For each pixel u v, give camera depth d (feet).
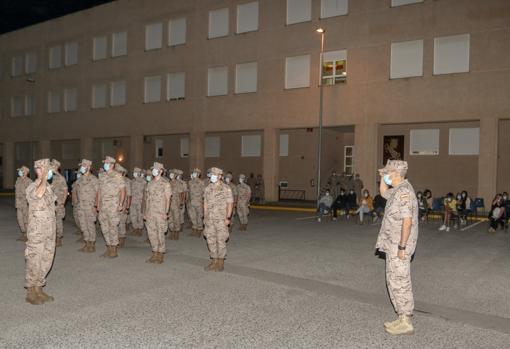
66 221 58.34
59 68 131.13
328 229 54.39
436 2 77.71
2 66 145.59
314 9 89.04
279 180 107.55
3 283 26.58
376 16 82.79
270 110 94.12
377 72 82.69
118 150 126.82
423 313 22.65
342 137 107.76
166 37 109.19
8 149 144.36
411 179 90.22
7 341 18.12
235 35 98.63
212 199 30.76
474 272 32.07
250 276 29.43
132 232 47.29
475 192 84.07
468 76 75.15
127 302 23.30
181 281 27.73
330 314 22.07
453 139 86.22
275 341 18.57
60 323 20.16
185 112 106.11
